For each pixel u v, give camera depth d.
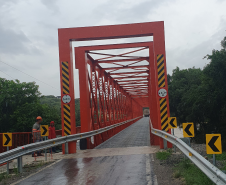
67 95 10.91
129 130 28.66
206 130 18.94
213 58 15.30
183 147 6.47
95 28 11.14
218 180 3.79
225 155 8.74
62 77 10.99
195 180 4.89
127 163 7.68
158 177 5.83
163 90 10.75
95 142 14.40
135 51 14.80
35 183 5.84
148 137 19.22
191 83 29.16
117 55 15.34
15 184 5.83
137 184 5.32
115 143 15.32
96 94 16.44
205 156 8.63
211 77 15.96
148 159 8.20
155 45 10.90
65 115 10.88
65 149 10.51
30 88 37.28
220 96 15.66
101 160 8.45
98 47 13.23
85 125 12.55
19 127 32.12
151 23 11.01
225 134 16.47
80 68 12.98
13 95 35.22
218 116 17.28
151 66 14.05
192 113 19.70
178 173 5.65
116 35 11.05
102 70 19.73
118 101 29.95
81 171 6.87
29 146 7.24
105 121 19.73
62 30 11.17
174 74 32.72
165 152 8.81
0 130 33.28
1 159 6.07
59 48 11.12
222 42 15.86
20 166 7.11
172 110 30.66
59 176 6.42
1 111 33.88
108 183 5.50
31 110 33.62
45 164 8.34
